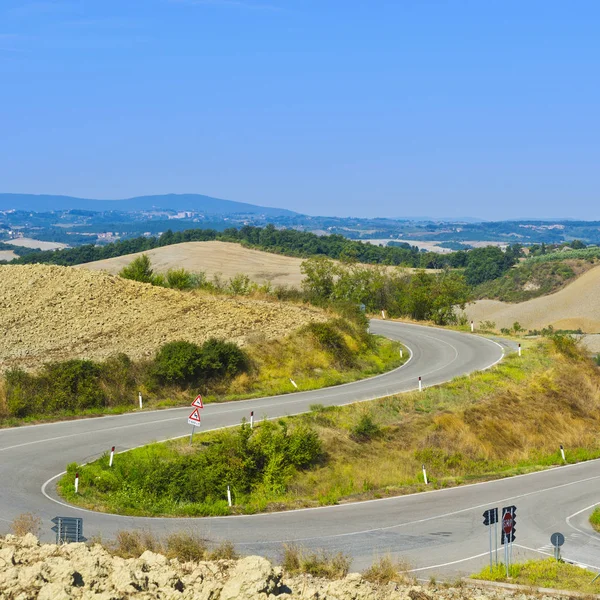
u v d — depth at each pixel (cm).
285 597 1630
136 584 1642
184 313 5962
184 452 3572
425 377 5378
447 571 2448
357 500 3341
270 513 3056
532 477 4000
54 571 1628
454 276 8850
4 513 2642
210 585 1673
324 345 5566
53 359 4712
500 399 4988
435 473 3931
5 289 6319
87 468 3161
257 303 6700
